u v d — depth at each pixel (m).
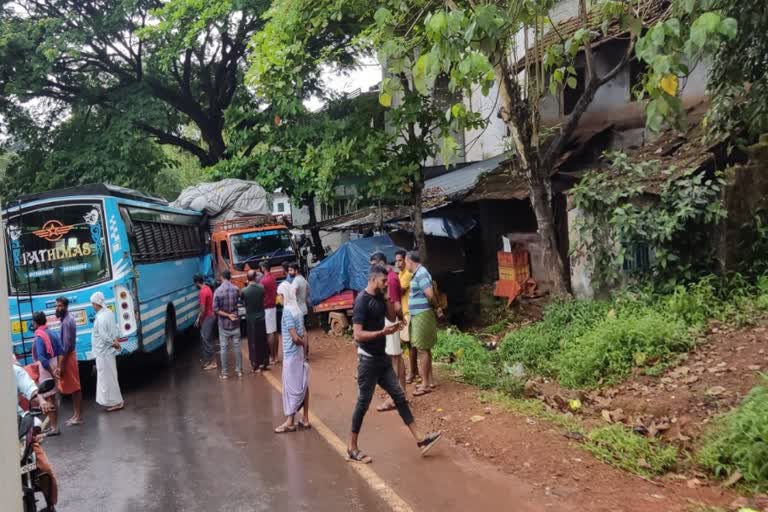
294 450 6.89
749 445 5.23
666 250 9.49
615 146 12.72
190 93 25.20
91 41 22.17
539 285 14.11
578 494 5.16
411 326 8.54
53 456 7.32
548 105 13.91
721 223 9.30
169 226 14.95
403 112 12.73
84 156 21.39
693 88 11.43
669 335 7.96
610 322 8.77
